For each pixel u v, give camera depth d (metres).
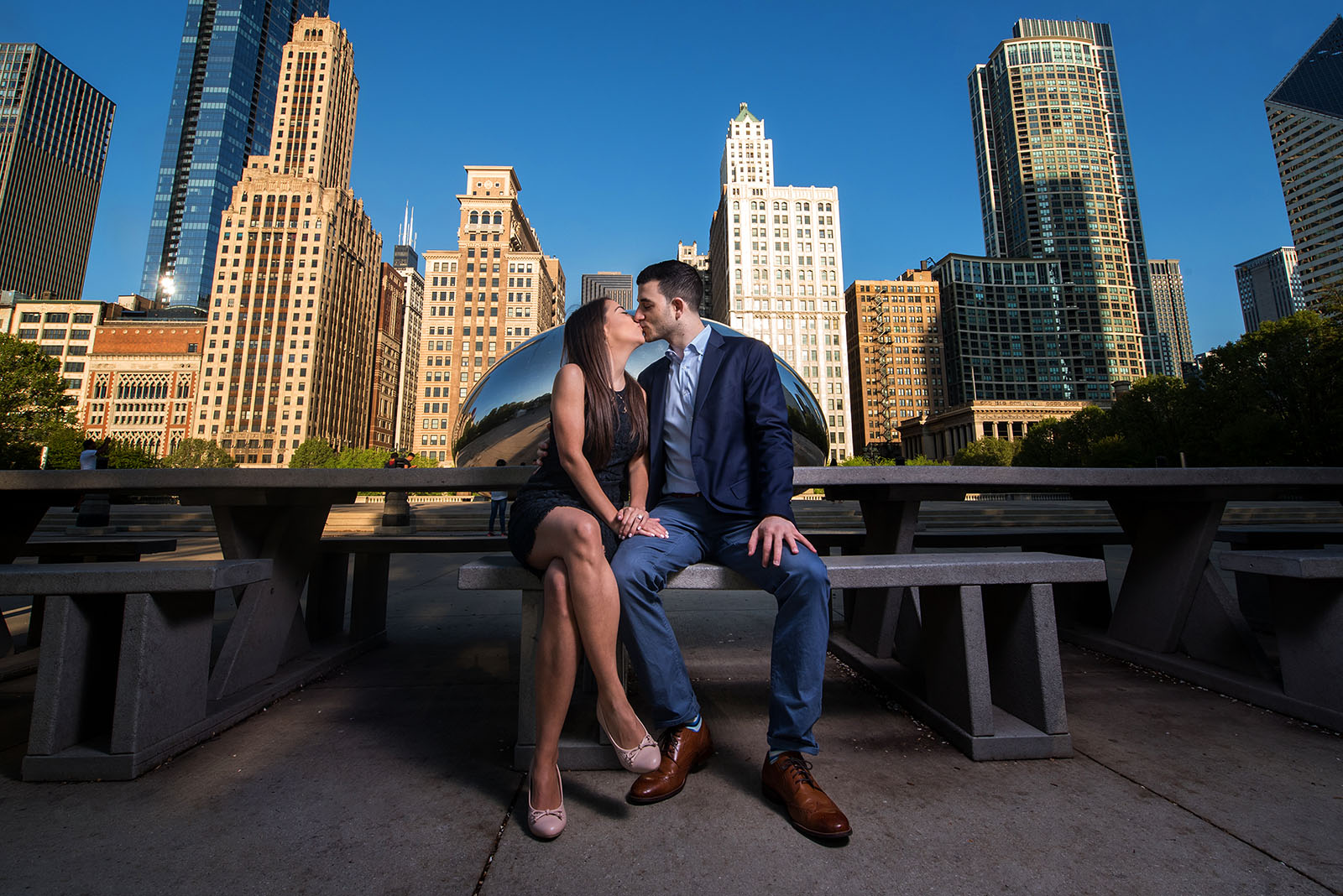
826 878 1.16
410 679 2.57
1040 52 142.12
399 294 127.50
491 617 3.99
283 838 1.32
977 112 158.50
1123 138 151.25
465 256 98.81
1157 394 40.38
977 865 1.20
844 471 2.17
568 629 1.36
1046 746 1.74
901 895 1.10
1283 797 1.50
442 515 14.27
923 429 116.31
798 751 1.48
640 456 1.75
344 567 3.15
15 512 2.64
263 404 84.50
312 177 90.69
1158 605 2.71
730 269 108.12
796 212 110.62
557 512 1.44
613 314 1.70
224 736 1.92
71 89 136.12
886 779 1.61
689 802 1.49
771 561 1.49
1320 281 92.06
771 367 1.78
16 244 123.62
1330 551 2.04
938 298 131.12
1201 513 2.56
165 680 1.74
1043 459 60.78
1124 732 1.93
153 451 85.44
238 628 2.24
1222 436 31.53
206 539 11.48
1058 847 1.27
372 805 1.47
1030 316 128.75
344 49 103.19
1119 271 132.25
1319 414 29.92
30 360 36.91
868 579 1.63
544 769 1.34
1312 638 2.03
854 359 134.50
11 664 2.65
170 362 93.25
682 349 1.87
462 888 1.13
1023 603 1.87
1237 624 2.42
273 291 87.31
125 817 1.41
